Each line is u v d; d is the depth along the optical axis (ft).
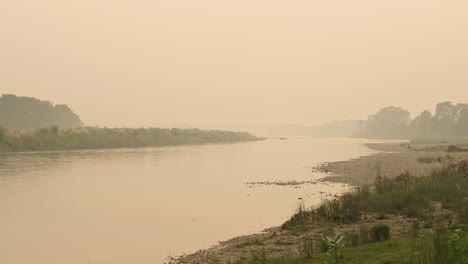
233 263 53.83
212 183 142.10
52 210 95.66
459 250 36.29
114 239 72.28
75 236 73.97
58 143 310.65
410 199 81.25
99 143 349.41
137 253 64.08
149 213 93.40
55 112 582.35
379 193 89.20
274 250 59.52
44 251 65.26
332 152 313.32
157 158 251.19
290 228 72.95
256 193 120.47
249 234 74.54
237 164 214.07
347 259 45.80
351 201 82.53
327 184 136.05
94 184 137.80
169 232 76.64
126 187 132.26
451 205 75.82
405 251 44.88
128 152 303.89
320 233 66.59
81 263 59.31
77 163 207.10
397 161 199.11
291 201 106.42
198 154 293.23
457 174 105.09
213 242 69.77
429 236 52.70
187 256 61.62
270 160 239.91
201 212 94.17
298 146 432.25
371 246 50.85
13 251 65.05
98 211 95.30
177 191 124.98
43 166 187.73
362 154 278.26
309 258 49.62
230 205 102.37
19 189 124.06
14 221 85.10
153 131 432.25
